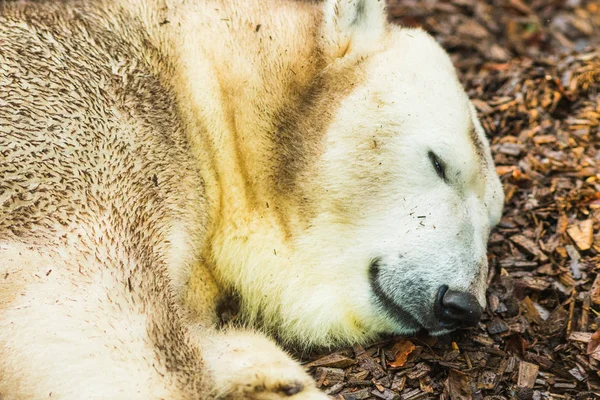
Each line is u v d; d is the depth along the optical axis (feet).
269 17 29.91
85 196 23.11
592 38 52.85
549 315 29.66
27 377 20.31
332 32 29.12
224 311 28.94
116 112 25.08
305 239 28.14
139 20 28.68
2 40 25.25
